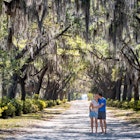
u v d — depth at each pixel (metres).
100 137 15.80
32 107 37.97
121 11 24.36
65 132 18.56
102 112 17.45
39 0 20.25
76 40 35.72
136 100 41.81
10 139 14.45
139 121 26.30
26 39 29.17
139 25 26.92
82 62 42.84
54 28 29.38
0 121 23.80
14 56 29.08
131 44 32.34
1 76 32.47
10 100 30.41
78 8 21.45
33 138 15.12
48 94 61.06
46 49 31.58
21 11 20.05
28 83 54.75
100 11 27.44
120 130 19.91
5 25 25.17
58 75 48.38
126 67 39.47
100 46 39.38
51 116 34.78
